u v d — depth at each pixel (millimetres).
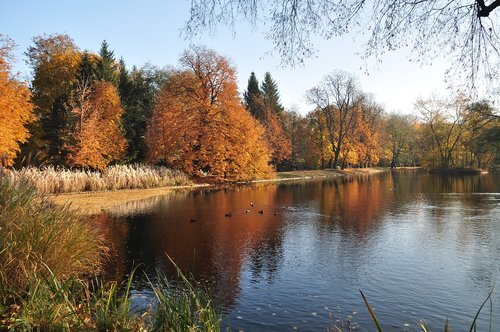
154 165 37219
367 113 69125
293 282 9305
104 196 23688
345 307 7836
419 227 15734
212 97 38844
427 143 72875
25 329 3748
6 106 22844
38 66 39750
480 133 39625
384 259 11195
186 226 16109
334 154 64438
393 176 54188
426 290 8750
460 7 5148
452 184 38219
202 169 41375
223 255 11656
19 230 5777
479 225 15945
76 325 4086
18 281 5156
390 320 7246
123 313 4387
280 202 24062
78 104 33656
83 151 31266
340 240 13617
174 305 4535
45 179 21922
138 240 13547
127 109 41750
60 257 6078
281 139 57250
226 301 8133
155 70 57312
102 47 44312
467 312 7582
